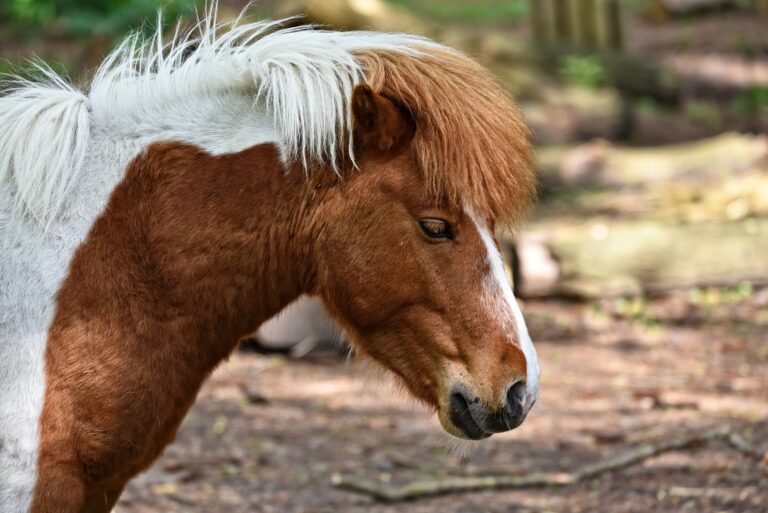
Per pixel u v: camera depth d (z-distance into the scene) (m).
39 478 4.45
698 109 22.28
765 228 13.20
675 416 9.35
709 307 12.55
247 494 7.87
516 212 4.78
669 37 27.98
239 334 4.92
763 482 7.46
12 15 20.44
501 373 4.68
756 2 29.77
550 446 8.77
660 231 13.23
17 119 4.70
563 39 22.70
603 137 19.83
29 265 4.57
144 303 4.64
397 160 4.70
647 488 7.68
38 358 4.50
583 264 13.02
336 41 4.93
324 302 4.96
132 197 4.70
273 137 4.78
